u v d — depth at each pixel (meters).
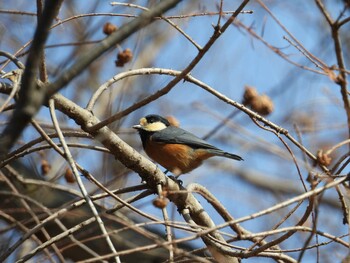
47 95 5.66
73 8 15.30
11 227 10.73
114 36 6.12
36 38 5.18
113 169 14.62
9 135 5.24
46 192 12.77
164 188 9.06
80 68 5.85
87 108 9.23
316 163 8.60
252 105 10.39
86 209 12.52
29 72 5.20
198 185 10.02
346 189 8.77
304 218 8.12
